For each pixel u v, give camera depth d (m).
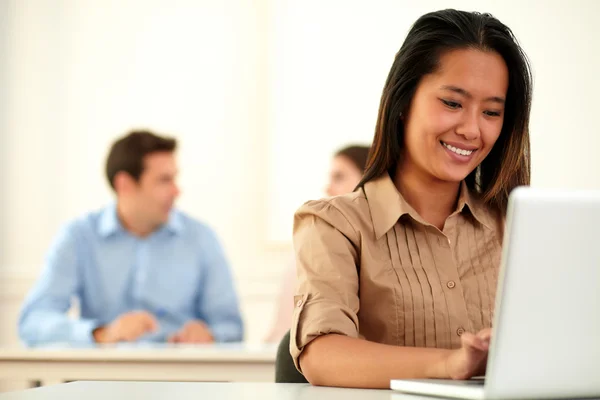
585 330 1.16
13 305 5.45
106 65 5.49
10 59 5.55
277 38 5.35
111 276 4.64
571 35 5.12
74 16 5.52
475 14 1.78
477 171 1.93
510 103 1.83
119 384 1.54
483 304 1.83
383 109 1.82
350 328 1.61
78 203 5.48
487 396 1.16
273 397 1.30
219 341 4.62
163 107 5.45
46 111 5.52
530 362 1.15
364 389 1.45
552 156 5.12
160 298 4.68
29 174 5.51
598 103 5.10
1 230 5.50
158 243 4.73
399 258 1.78
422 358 1.43
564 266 1.13
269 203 5.32
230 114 5.39
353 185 4.16
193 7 5.43
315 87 5.32
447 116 1.73
